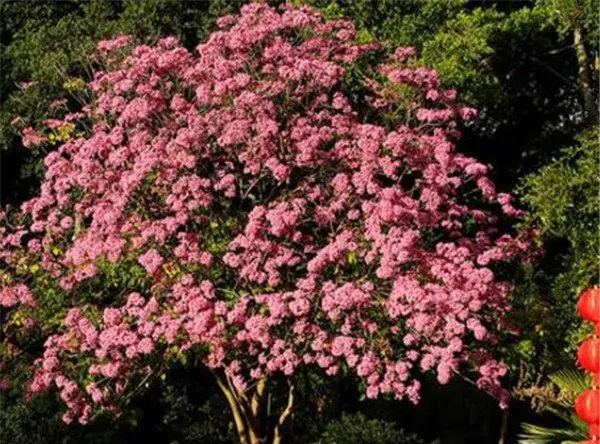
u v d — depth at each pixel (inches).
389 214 369.4
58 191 403.2
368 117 452.1
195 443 482.9
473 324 357.1
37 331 444.5
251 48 415.2
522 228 443.2
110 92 419.5
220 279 384.2
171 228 374.0
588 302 297.3
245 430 433.1
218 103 400.8
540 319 426.9
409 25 537.6
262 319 362.3
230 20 434.0
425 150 402.3
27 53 578.6
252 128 394.3
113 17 610.5
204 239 388.5
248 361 393.1
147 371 389.1
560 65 664.4
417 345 376.5
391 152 400.5
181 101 399.9
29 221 486.0
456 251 385.1
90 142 399.2
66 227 405.4
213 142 401.1
